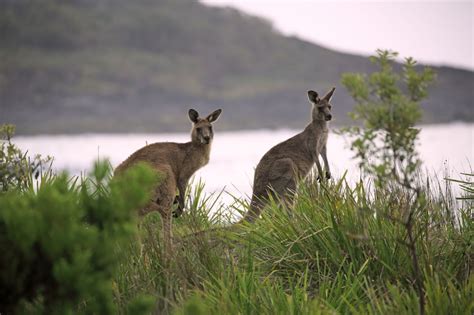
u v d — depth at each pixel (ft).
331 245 71.97
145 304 44.78
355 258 70.18
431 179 86.33
